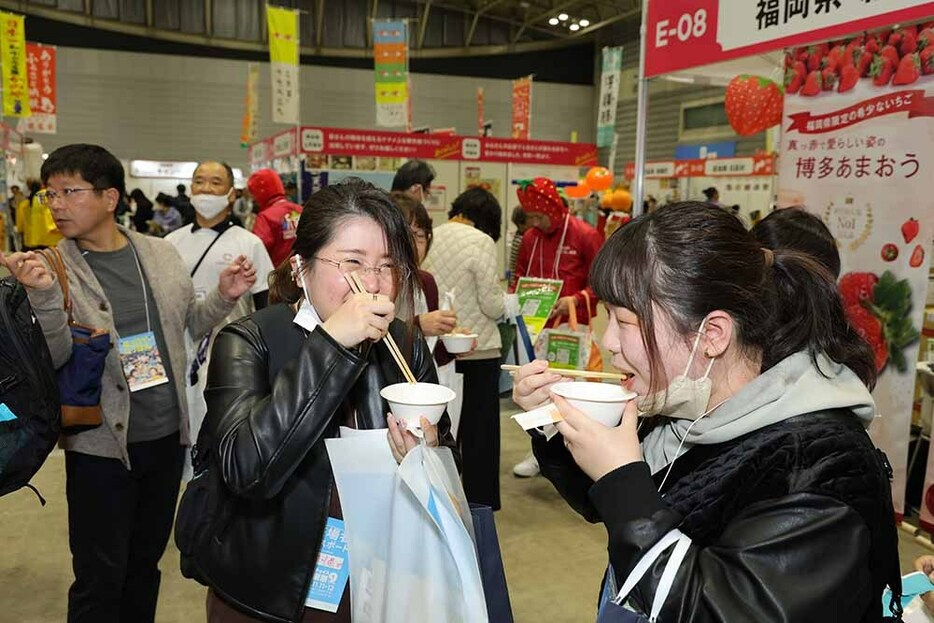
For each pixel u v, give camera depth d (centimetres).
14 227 788
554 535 314
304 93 1641
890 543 78
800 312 88
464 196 318
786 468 77
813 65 289
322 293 116
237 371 118
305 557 115
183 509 122
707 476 84
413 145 921
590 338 335
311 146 848
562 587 271
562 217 359
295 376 103
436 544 108
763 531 73
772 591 68
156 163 1507
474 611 104
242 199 1081
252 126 1270
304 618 118
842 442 78
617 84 1050
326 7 1638
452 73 1769
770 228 170
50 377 161
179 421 203
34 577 273
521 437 452
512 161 1017
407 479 103
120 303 194
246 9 1569
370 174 905
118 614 190
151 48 1510
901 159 262
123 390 187
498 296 303
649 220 88
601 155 1898
